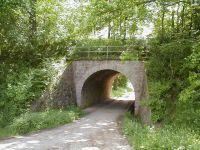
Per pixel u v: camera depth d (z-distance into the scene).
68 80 27.02
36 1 24.75
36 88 22.23
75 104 28.14
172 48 19.72
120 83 54.06
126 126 18.75
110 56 27.33
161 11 20.73
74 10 27.61
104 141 15.89
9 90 20.22
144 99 21.78
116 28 18.94
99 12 17.45
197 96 16.45
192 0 18.62
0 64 22.52
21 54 24.62
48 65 24.34
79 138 16.48
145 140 14.20
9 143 15.13
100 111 28.11
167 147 12.59
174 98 19.41
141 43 24.78
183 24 22.42
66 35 27.97
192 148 11.85
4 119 19.05
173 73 20.44
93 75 29.06
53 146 14.62
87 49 28.27
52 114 20.91
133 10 16.91
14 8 20.67
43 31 25.58
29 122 18.44
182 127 15.64
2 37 22.53
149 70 22.44
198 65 16.36
